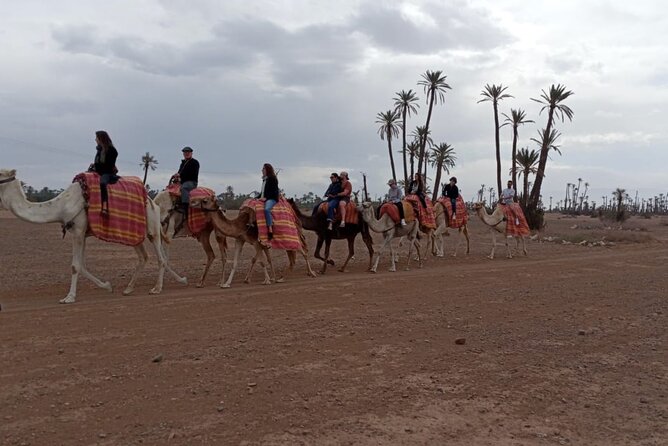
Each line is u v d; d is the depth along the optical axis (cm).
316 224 1595
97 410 562
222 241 1365
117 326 878
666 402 638
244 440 511
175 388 626
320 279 1466
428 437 531
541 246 2756
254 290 1262
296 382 660
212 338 823
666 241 3238
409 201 1761
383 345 823
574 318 1029
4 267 1579
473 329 929
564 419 586
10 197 1042
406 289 1296
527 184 4600
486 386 672
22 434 506
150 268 1631
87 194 1098
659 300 1205
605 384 693
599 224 5722
